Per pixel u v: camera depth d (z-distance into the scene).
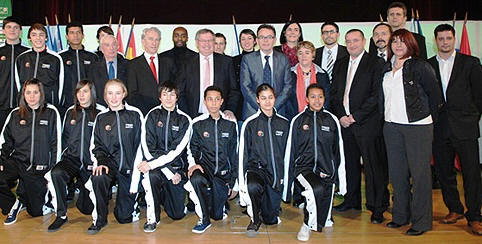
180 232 3.02
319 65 3.99
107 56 3.62
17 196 3.67
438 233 2.96
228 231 3.04
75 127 3.26
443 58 3.11
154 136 3.19
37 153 3.26
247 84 3.48
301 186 3.06
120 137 3.14
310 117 3.11
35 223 3.19
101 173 2.97
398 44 2.84
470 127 2.98
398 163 2.99
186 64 3.63
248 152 3.12
